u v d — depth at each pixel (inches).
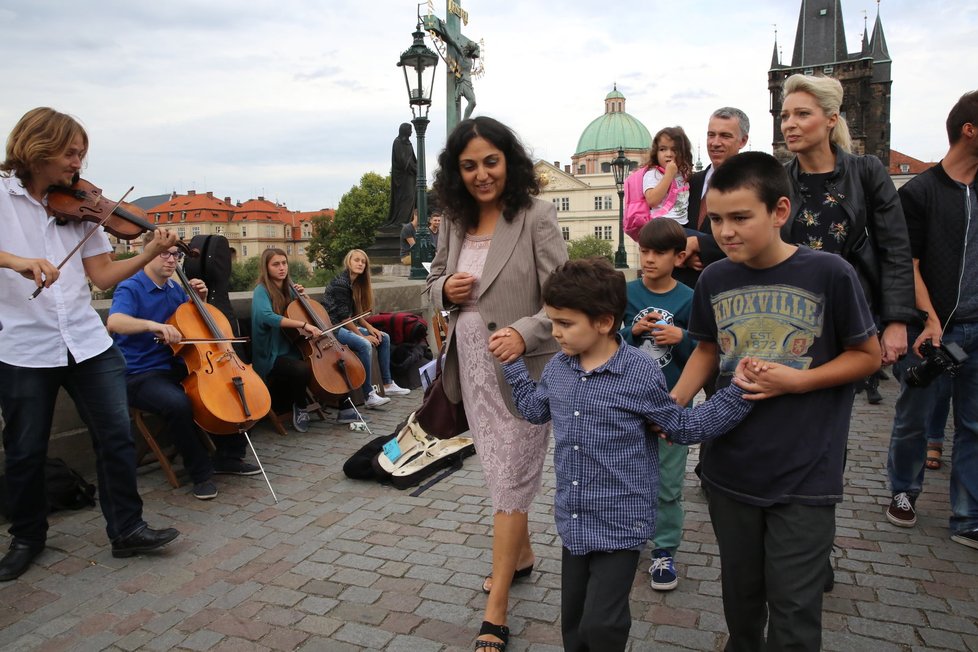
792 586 80.1
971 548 141.5
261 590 130.4
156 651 111.7
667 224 127.6
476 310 112.2
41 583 135.1
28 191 131.5
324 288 311.9
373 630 116.0
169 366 187.5
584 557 90.2
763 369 78.7
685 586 128.4
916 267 142.9
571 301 84.1
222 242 221.3
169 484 189.0
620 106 4589.1
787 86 120.0
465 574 134.7
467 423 120.0
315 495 179.8
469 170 108.1
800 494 81.0
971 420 141.1
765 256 83.6
